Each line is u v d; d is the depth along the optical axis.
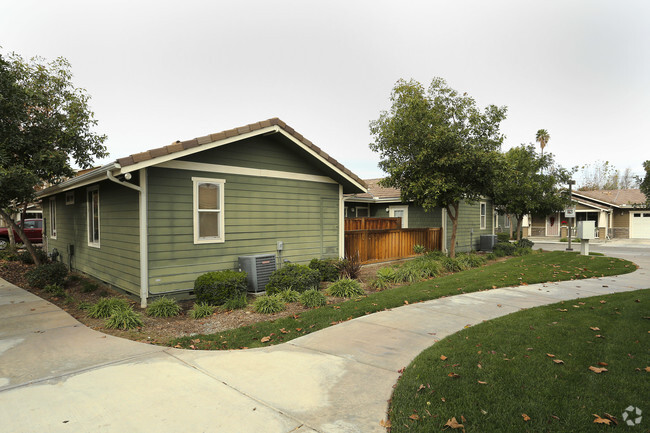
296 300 7.40
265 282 8.62
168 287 7.47
